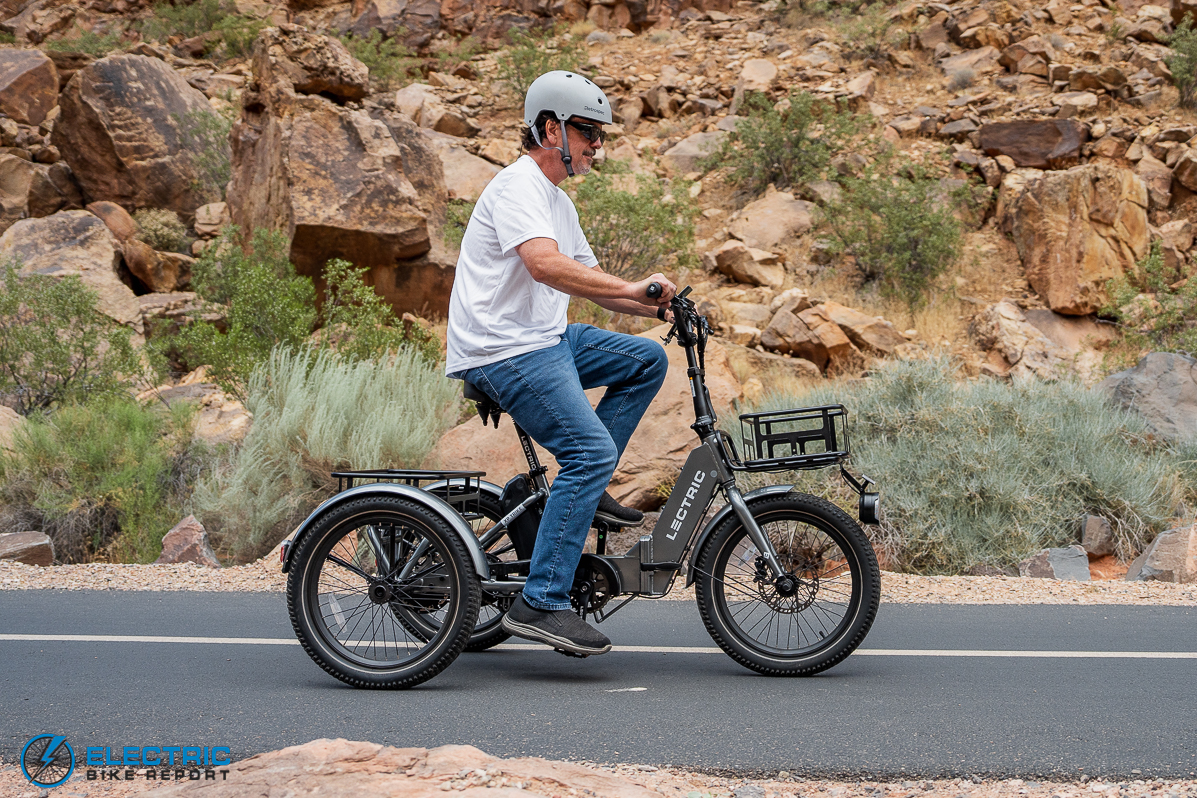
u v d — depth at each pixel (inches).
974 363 505.0
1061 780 112.3
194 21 1023.0
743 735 126.0
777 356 491.8
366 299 458.3
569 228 156.8
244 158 573.6
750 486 324.5
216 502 332.5
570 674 159.2
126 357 433.4
